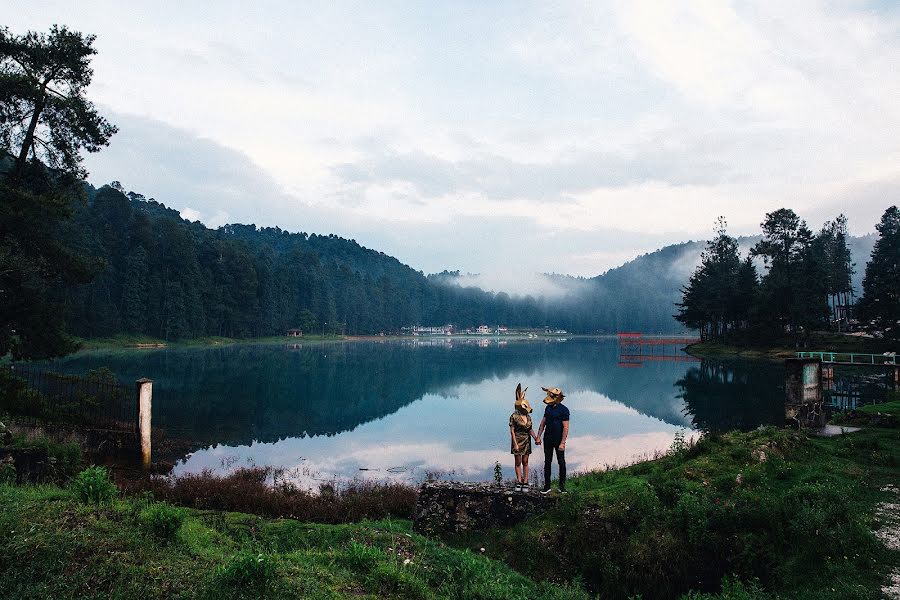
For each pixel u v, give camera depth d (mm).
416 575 7422
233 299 143125
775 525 8812
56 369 55312
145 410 17656
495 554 9562
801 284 79875
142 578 5844
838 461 13617
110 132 25453
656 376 62938
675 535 9195
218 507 13117
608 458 22516
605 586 8797
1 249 22016
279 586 5961
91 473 8484
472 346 167750
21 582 5641
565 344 187875
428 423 33875
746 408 35844
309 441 27453
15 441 14234
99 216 112688
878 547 8344
